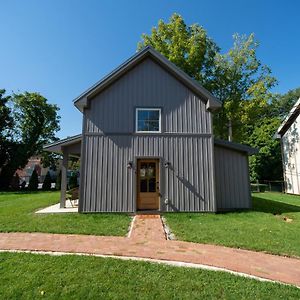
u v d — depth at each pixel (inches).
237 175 418.9
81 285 139.8
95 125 385.4
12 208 419.8
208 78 853.2
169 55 750.5
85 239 236.2
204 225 292.5
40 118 1220.5
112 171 376.5
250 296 129.3
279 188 847.7
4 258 182.1
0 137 1123.9
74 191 474.6
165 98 399.9
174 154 387.2
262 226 285.3
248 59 852.0
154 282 144.4
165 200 375.9
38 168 1685.5
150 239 237.6
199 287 138.8
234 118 834.8
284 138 806.5
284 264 176.4
